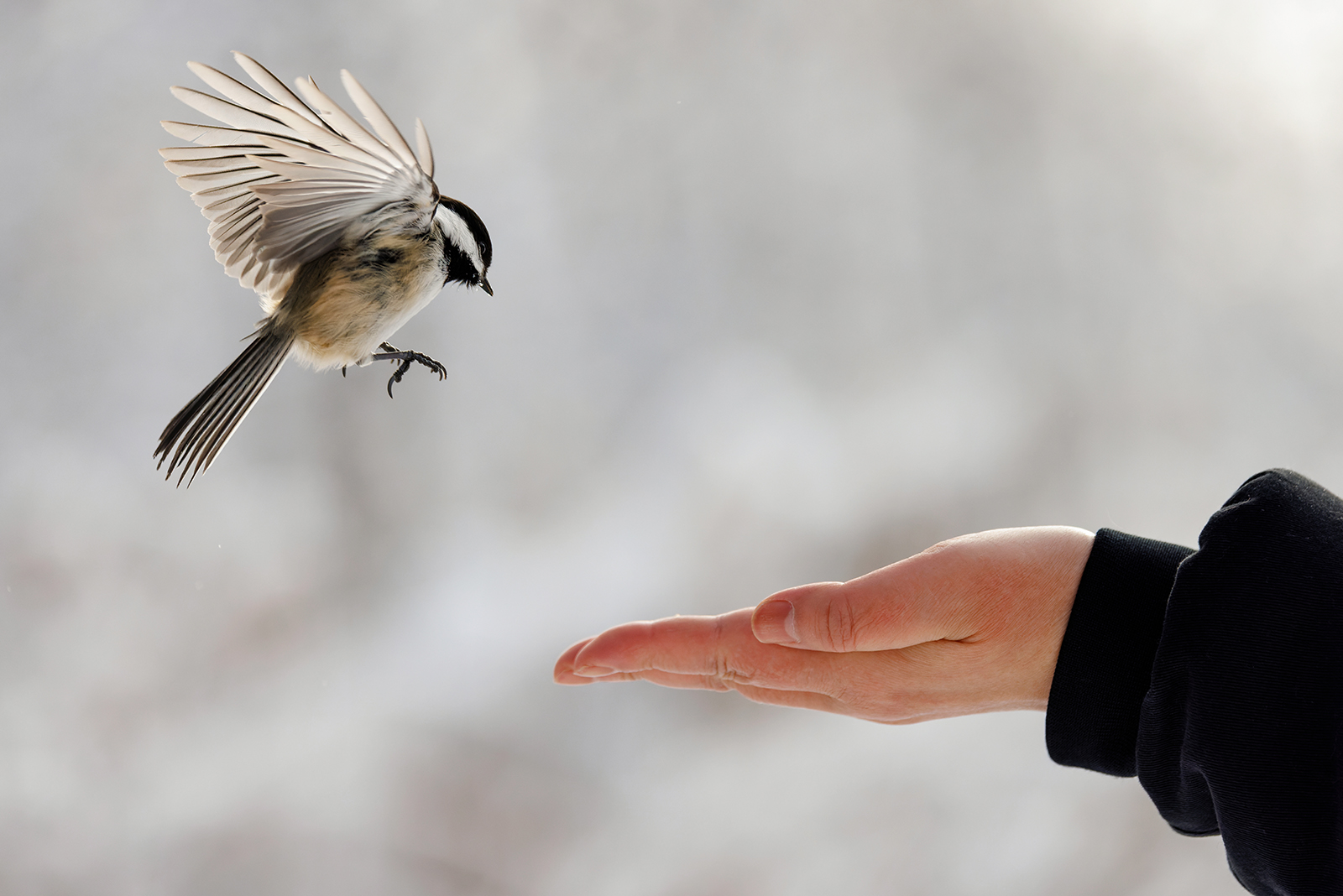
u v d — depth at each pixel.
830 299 7.19
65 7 6.90
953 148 7.78
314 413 6.05
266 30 7.24
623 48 7.74
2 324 6.38
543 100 7.60
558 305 7.01
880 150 7.76
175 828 4.39
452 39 7.53
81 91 6.85
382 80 7.45
